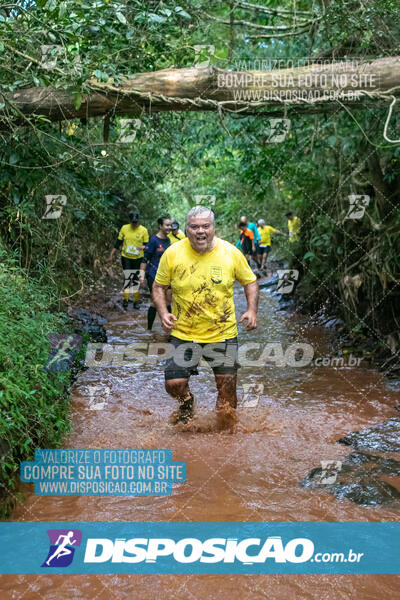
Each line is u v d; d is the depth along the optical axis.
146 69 6.34
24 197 6.16
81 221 10.49
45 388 3.99
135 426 4.64
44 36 5.16
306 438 4.40
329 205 8.66
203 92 5.25
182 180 11.90
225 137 8.36
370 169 6.70
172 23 6.45
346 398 5.39
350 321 7.55
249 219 17.12
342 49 6.35
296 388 5.73
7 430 3.41
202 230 4.22
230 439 4.38
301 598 2.57
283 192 13.41
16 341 4.04
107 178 9.36
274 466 3.90
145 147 7.96
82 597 2.57
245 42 8.70
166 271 4.46
